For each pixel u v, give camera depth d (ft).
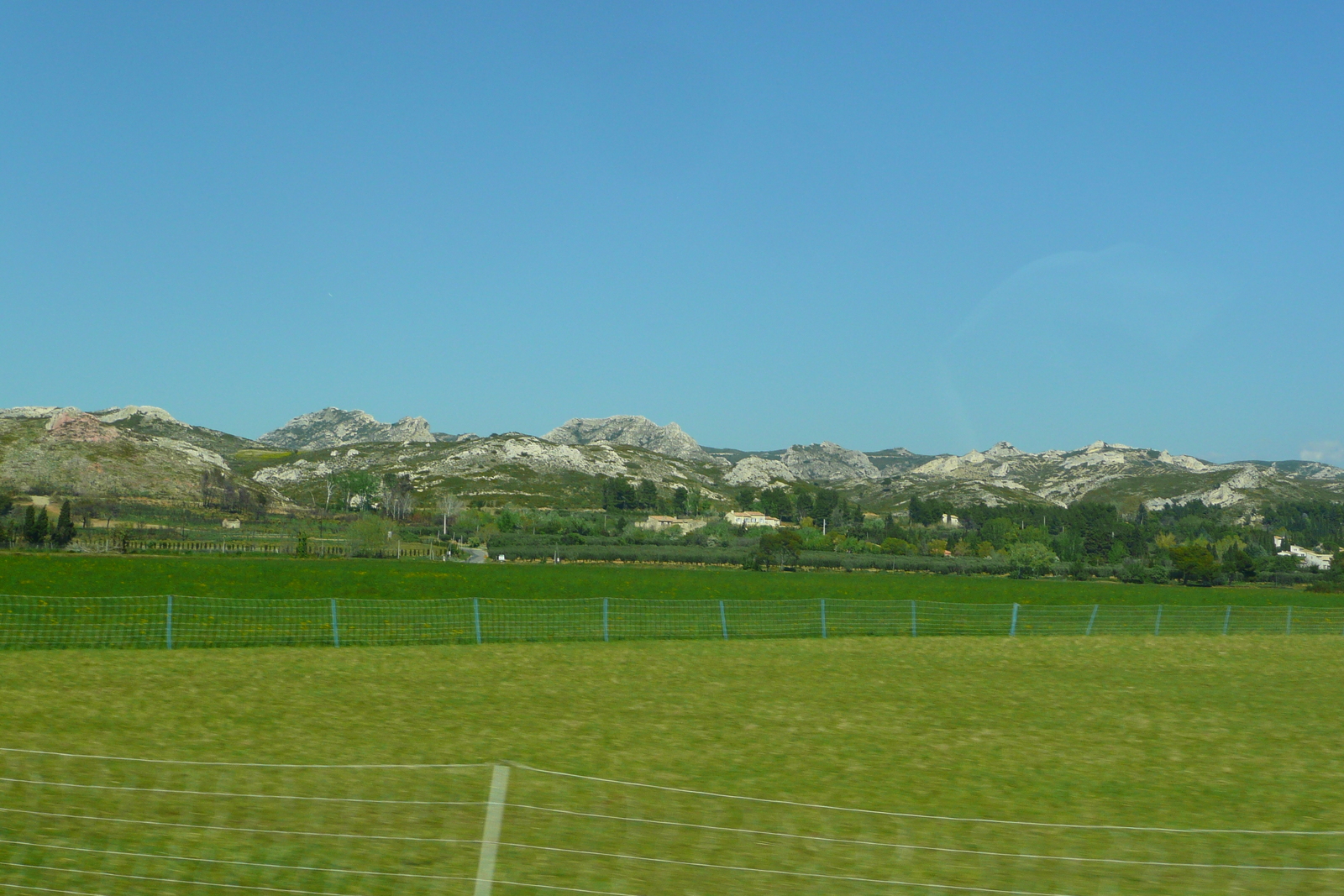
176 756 45.78
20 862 24.41
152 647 87.45
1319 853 30.63
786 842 28.43
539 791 35.19
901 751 50.80
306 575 208.54
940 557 442.09
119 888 22.90
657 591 203.21
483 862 22.04
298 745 49.37
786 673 81.46
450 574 241.76
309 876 23.91
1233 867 27.76
